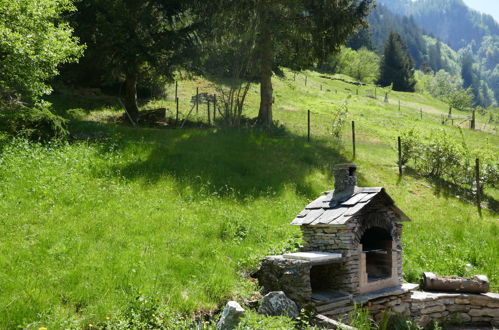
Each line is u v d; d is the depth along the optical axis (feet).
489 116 228.02
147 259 27.07
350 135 100.78
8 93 66.64
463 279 30.45
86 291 22.35
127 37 81.76
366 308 25.36
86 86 108.99
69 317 20.45
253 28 85.40
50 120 53.36
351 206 25.99
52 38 55.26
